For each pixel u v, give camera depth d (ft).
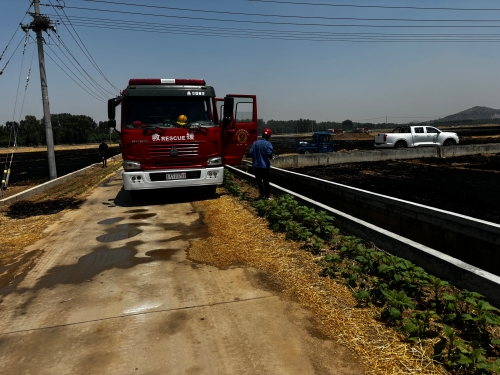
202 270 16.46
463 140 120.26
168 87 31.55
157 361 9.88
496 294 11.02
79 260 18.37
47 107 50.57
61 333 11.49
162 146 30.78
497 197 32.60
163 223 25.59
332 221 21.76
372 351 9.94
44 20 47.14
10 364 9.95
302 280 14.76
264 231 22.02
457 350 9.41
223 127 36.09
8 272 17.02
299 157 70.03
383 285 12.47
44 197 38.17
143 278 15.76
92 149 211.41
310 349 10.19
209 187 35.73
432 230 18.61
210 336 11.02
